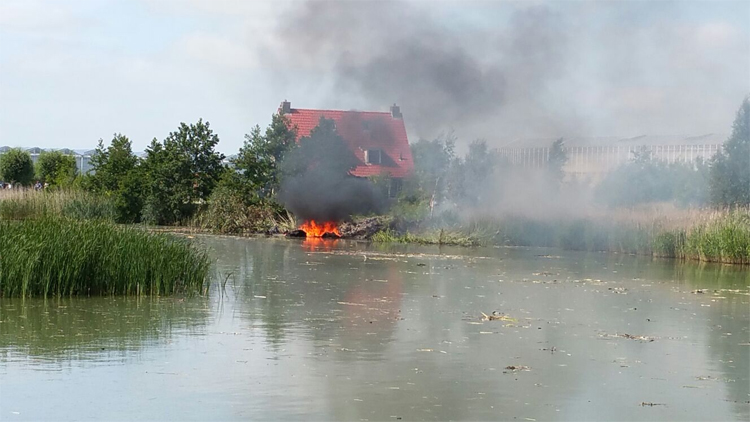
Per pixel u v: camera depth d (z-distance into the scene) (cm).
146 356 1356
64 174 5822
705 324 1772
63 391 1155
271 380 1229
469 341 1538
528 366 1359
